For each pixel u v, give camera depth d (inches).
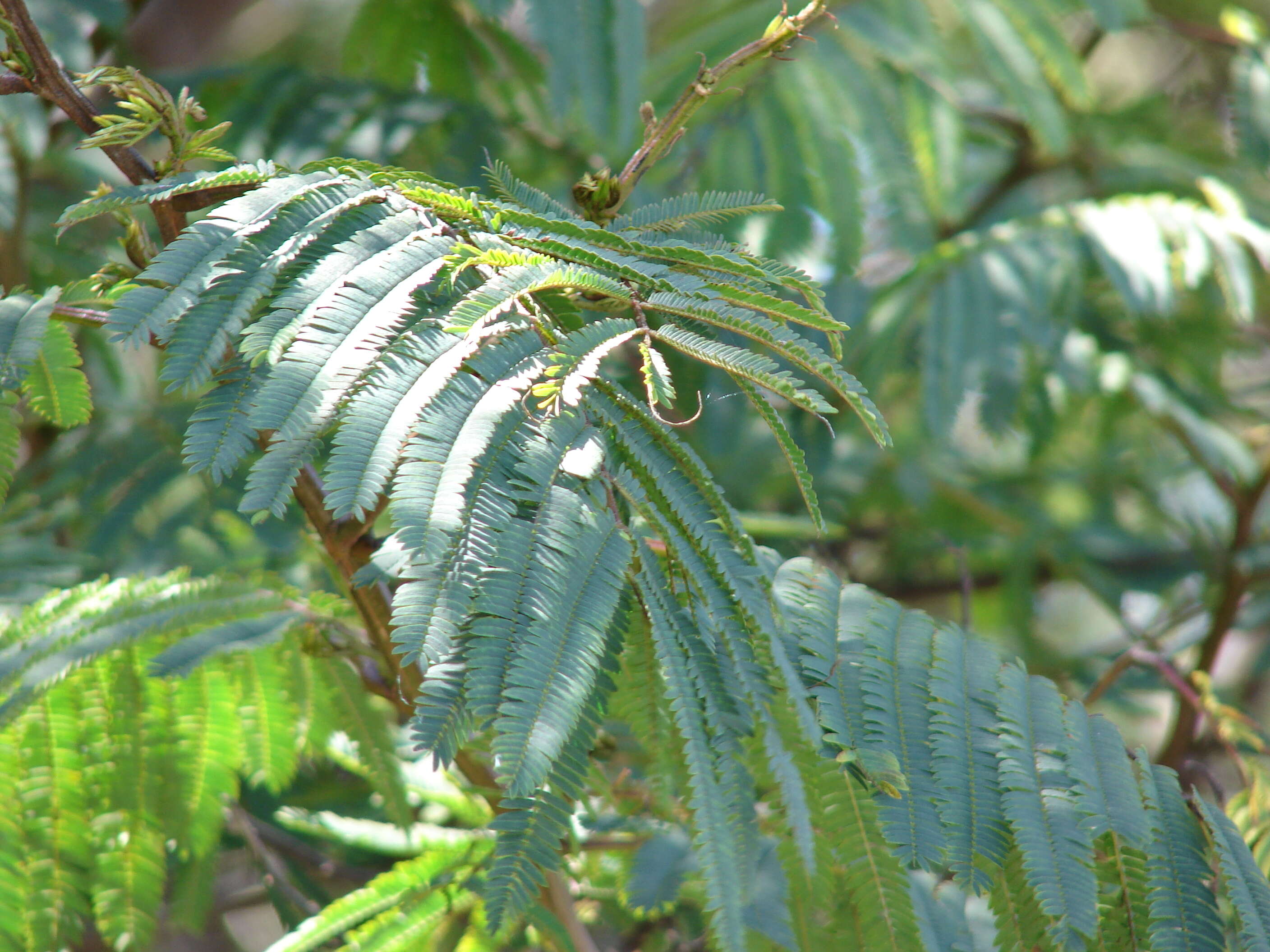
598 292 28.6
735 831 28.5
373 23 44.4
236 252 28.5
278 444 28.0
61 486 37.5
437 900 30.9
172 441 38.7
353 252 28.6
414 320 28.5
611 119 38.9
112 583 31.1
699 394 28.5
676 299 28.3
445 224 28.9
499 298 28.1
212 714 31.2
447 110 41.3
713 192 30.0
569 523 28.1
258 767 31.4
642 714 29.9
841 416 43.7
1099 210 46.0
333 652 31.2
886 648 29.9
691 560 28.6
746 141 42.6
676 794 30.6
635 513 28.6
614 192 29.7
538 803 28.2
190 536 35.9
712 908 28.0
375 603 30.5
